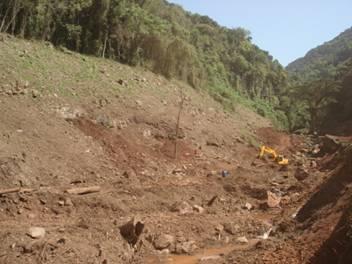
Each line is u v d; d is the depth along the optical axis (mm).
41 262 12648
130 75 40531
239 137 42656
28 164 20922
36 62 31797
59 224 16078
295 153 44062
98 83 34625
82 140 26469
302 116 70312
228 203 23688
